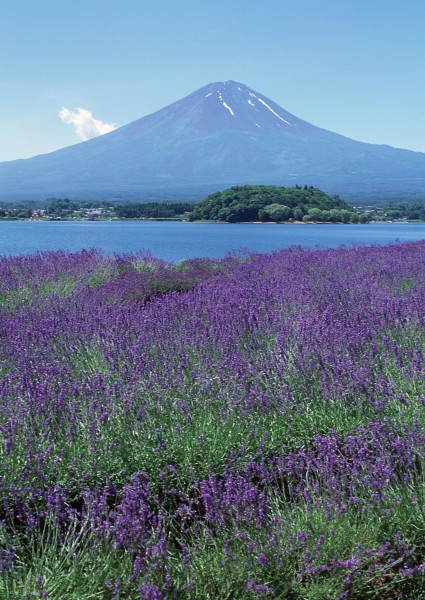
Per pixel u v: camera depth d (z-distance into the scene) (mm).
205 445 4379
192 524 3891
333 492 3824
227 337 6445
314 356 5660
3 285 11312
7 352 6215
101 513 3572
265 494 4074
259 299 8859
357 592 3271
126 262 15898
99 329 6945
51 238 71500
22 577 3182
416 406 4770
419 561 3438
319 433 4730
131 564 3260
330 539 3406
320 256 16922
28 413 4562
